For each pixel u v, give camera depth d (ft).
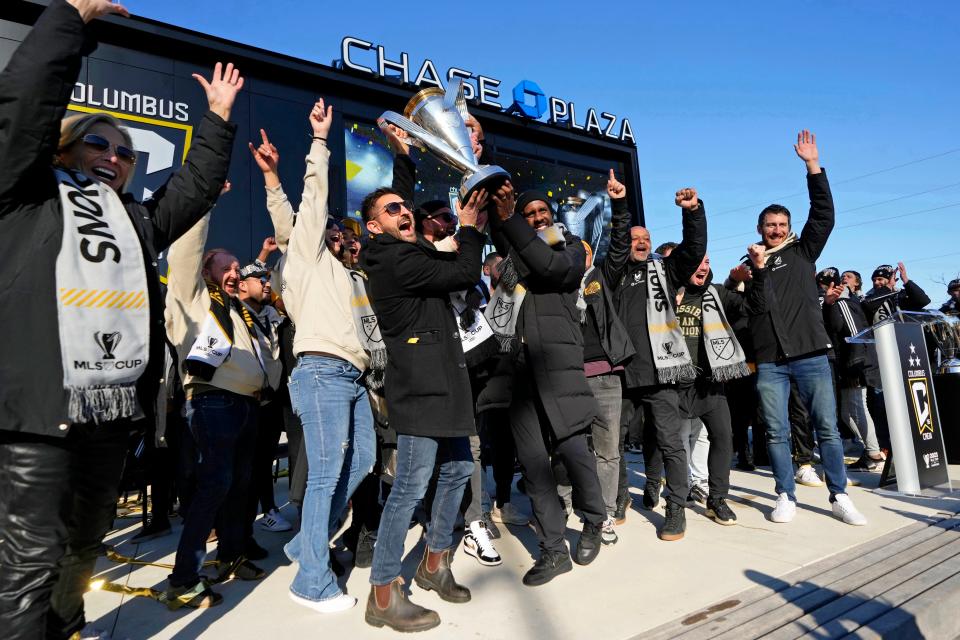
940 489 13.91
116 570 10.03
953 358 17.89
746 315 13.05
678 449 10.93
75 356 4.82
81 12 4.92
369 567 9.82
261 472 12.06
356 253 10.73
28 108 4.64
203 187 6.52
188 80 27.73
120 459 5.78
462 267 7.46
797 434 15.74
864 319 18.89
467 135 8.00
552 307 9.44
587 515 9.41
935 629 7.47
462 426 7.39
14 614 4.65
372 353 8.91
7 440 4.75
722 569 8.96
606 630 6.96
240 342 9.26
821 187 12.09
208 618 7.73
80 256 5.01
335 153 31.35
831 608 7.44
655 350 10.94
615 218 11.40
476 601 8.01
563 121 41.06
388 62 33.81
